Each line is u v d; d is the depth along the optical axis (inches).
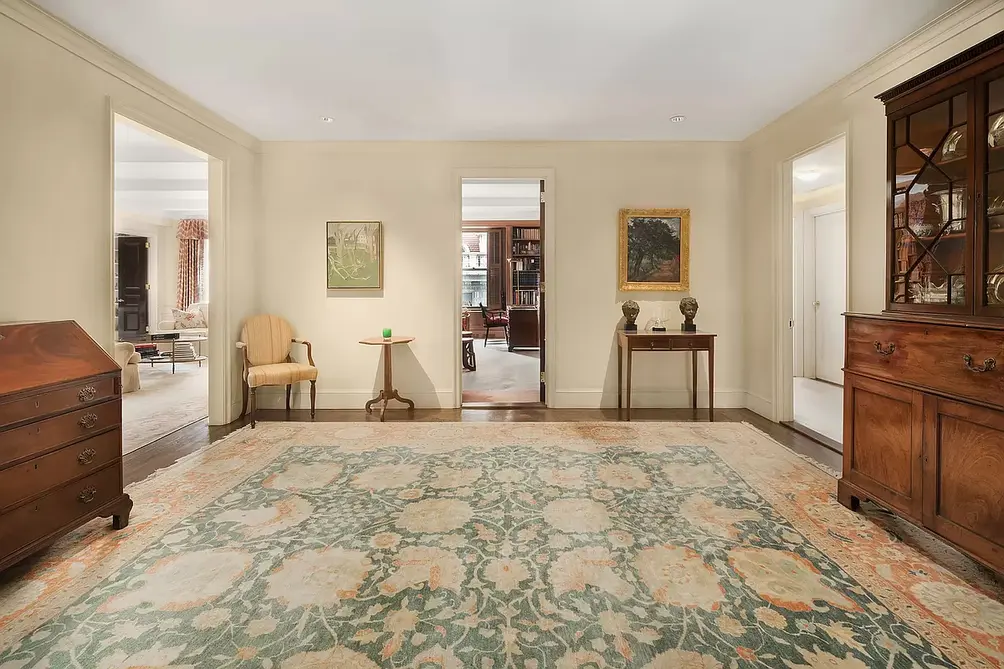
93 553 84.6
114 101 122.6
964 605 69.7
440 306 199.3
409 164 196.7
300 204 196.4
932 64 110.7
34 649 60.9
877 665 58.1
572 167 196.9
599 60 124.9
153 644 61.9
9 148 97.8
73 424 84.8
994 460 71.1
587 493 110.3
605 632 64.4
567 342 199.6
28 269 102.0
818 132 150.0
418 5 100.3
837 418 179.3
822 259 255.8
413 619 67.1
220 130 168.6
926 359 82.6
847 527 93.7
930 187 91.3
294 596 72.3
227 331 173.5
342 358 199.9
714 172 196.7
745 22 107.3
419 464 130.0
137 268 390.3
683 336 177.2
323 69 129.6
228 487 114.2
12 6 96.2
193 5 99.9
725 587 74.5
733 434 158.1
